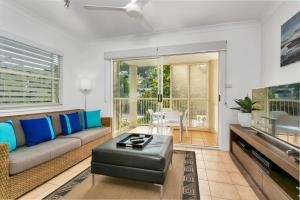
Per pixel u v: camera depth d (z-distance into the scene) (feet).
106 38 12.85
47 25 10.32
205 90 16.58
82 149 8.89
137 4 7.29
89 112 11.82
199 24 10.48
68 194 5.82
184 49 11.06
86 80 12.67
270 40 8.70
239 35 10.25
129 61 13.64
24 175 5.69
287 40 7.04
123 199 5.58
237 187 6.32
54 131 8.98
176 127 16.25
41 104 10.22
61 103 11.70
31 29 9.37
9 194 5.21
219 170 7.79
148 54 11.88
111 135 12.42
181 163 8.63
